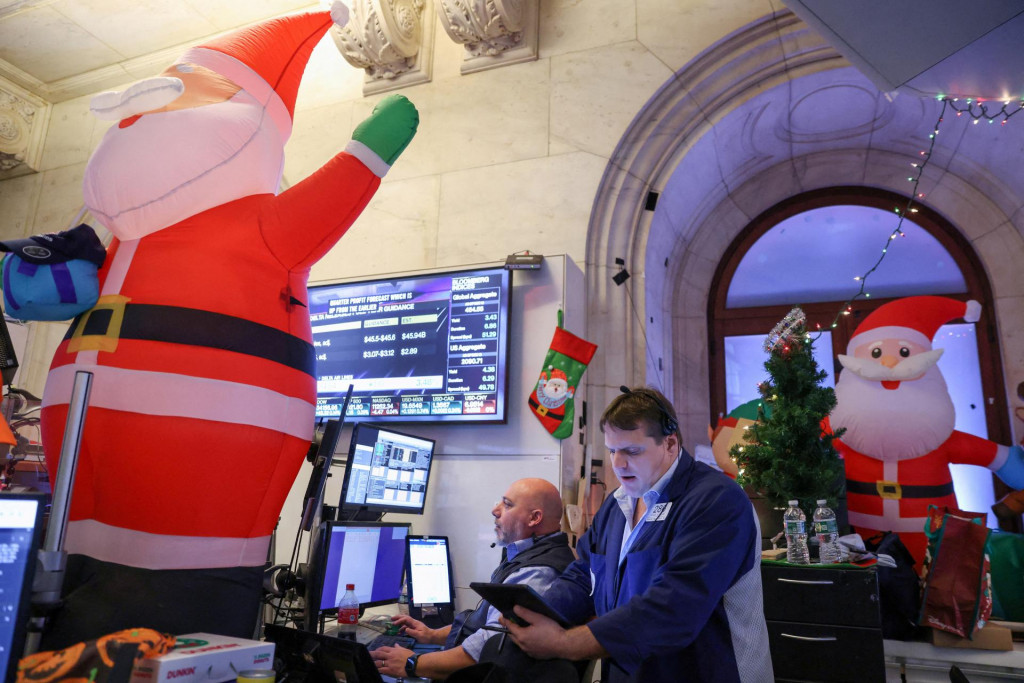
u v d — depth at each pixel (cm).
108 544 156
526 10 490
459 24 485
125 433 155
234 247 175
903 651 303
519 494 268
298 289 188
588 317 430
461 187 479
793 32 430
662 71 452
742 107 446
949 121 460
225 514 162
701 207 523
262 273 177
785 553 290
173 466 156
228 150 177
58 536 139
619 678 178
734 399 518
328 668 156
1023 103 346
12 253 164
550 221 451
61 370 164
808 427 300
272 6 554
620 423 182
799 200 534
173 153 168
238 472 163
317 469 214
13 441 193
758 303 532
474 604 348
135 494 155
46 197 629
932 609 300
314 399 187
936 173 497
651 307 468
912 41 307
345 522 268
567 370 363
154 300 164
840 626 259
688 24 454
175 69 179
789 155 519
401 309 402
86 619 148
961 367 480
